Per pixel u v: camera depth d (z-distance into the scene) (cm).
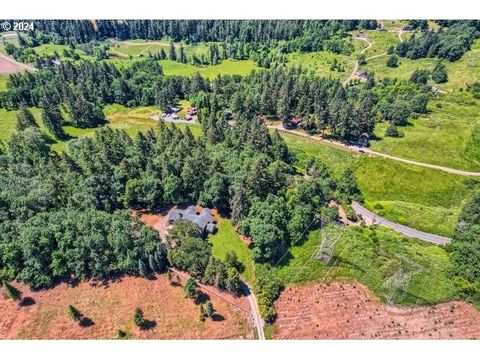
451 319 7900
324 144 15275
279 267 9056
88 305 7900
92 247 8300
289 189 10644
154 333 7500
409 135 15600
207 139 13462
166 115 18450
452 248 9406
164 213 10519
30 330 7444
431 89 19625
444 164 13750
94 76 19700
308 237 9844
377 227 10525
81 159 11069
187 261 8456
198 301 8112
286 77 18988
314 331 7738
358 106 15400
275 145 13100
